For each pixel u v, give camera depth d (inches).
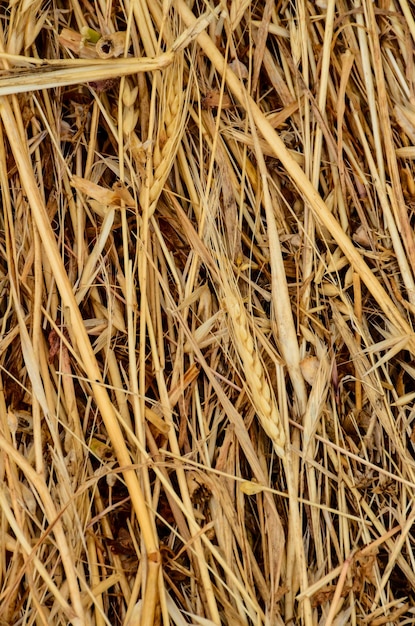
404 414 27.0
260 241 27.4
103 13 26.9
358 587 26.0
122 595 25.9
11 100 26.2
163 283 26.5
